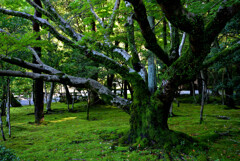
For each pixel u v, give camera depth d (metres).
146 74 5.86
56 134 7.33
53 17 5.43
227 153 4.32
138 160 4.09
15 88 14.02
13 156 3.39
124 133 6.42
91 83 5.82
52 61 11.53
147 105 5.20
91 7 5.82
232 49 4.65
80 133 7.28
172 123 8.34
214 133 6.03
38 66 5.80
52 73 5.82
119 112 13.88
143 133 5.09
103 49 5.80
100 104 18.03
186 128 7.12
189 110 13.16
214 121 8.36
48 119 11.56
